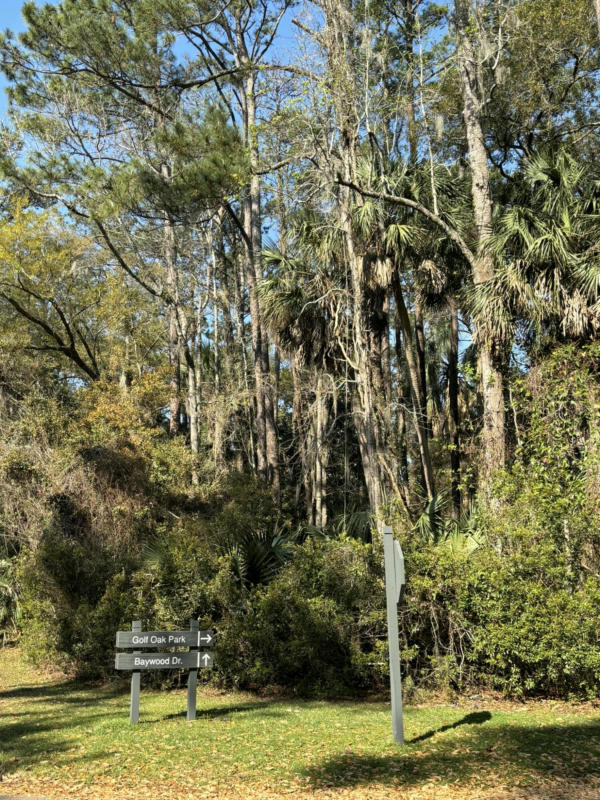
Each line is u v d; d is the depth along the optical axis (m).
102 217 21.42
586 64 21.69
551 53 19.64
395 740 7.53
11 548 17.56
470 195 19.48
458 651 10.38
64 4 20.80
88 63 20.77
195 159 18.66
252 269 24.61
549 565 10.02
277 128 17.77
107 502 17.36
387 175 18.03
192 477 20.69
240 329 28.89
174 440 21.69
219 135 18.14
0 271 23.91
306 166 19.89
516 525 10.59
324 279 18.91
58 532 16.38
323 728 8.29
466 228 18.45
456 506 20.31
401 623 10.55
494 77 18.86
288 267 19.84
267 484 21.38
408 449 25.08
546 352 14.56
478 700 9.89
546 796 5.96
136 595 12.53
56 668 13.72
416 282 18.78
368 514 14.89
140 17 20.70
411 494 19.98
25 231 23.78
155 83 21.50
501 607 9.97
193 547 12.48
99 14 20.89
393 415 23.06
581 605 9.51
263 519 16.55
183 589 11.85
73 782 6.56
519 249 15.15
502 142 23.02
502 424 14.26
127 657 8.84
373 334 19.00
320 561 11.29
